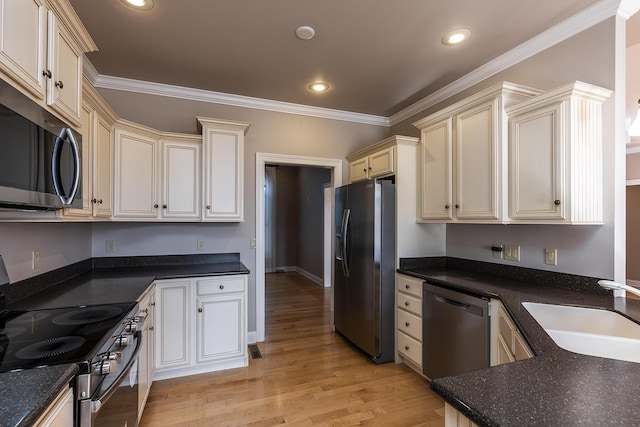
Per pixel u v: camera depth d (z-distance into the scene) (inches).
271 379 103.3
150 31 86.2
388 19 81.3
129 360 57.0
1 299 60.2
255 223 136.4
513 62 97.7
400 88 123.6
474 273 106.7
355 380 103.3
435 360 97.0
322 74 112.1
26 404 30.8
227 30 85.9
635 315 59.2
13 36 42.6
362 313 122.3
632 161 201.6
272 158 139.4
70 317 58.4
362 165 139.9
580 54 80.6
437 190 107.8
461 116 97.5
